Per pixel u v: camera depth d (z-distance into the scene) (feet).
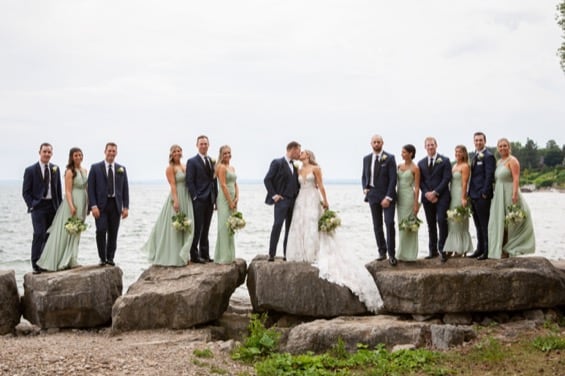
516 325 33.40
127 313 33.81
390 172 36.99
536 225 144.66
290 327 35.35
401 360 26.05
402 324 30.17
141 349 28.84
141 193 599.16
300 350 29.58
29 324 36.88
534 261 35.55
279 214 37.11
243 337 33.58
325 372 24.63
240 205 311.27
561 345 27.66
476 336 29.91
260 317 36.63
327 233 36.81
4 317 35.88
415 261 37.37
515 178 36.17
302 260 36.68
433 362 25.93
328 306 34.88
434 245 38.24
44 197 37.91
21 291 58.80
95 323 35.91
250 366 26.76
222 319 37.40
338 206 277.23
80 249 95.71
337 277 34.96
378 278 35.76
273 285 35.47
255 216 201.26
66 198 37.83
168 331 33.78
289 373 24.58
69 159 38.29
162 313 34.09
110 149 37.60
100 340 32.17
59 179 38.65
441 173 36.99
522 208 36.45
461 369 24.91
